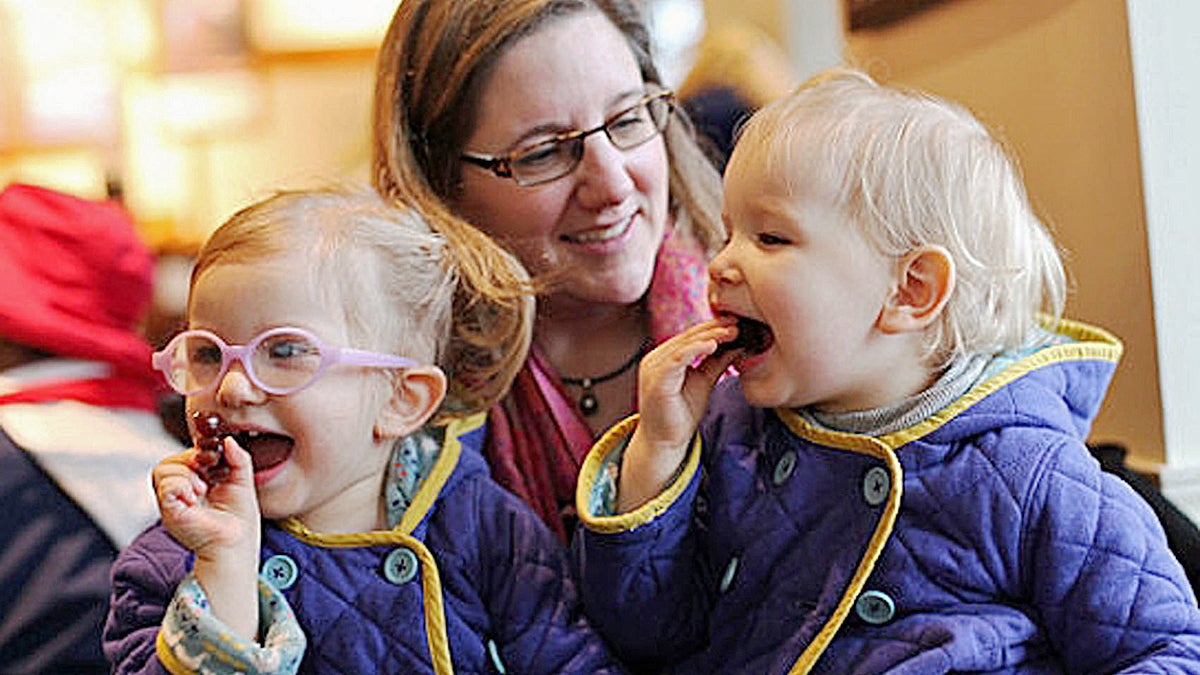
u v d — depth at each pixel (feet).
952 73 7.28
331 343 4.24
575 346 5.36
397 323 4.45
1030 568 4.00
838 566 4.10
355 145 14.66
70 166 15.02
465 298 4.79
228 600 3.99
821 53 16.01
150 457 6.32
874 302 4.12
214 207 15.35
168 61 15.20
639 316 5.38
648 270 5.15
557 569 4.51
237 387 4.11
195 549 4.00
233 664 3.91
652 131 5.14
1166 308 5.74
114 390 6.59
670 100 5.40
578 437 5.13
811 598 4.15
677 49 13.79
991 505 4.01
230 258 4.23
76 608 5.79
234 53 15.30
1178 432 5.78
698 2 15.99
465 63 4.92
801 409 4.42
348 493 4.44
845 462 4.22
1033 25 6.44
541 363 5.22
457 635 4.36
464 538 4.49
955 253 4.14
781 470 4.34
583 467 4.43
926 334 4.20
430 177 5.17
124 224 7.11
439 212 4.90
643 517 4.24
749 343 4.28
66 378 6.53
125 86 15.11
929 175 4.15
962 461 4.09
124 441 6.33
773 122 4.22
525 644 4.40
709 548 4.43
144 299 7.09
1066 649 3.96
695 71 11.19
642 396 4.29
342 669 4.24
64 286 6.77
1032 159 6.55
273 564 4.30
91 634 5.78
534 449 5.14
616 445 4.46
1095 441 6.27
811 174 4.09
